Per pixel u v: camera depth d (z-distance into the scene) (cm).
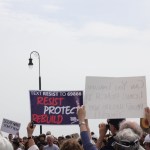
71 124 782
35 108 807
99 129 542
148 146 445
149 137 445
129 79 553
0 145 304
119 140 357
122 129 398
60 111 791
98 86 553
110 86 553
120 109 550
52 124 788
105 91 552
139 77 551
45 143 1256
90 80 552
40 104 808
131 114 550
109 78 553
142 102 550
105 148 493
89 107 550
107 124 542
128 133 359
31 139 593
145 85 550
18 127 1173
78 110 428
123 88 553
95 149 390
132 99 551
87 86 552
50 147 1155
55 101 798
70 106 779
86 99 551
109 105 552
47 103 805
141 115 554
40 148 1216
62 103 787
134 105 550
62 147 368
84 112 427
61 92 781
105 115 550
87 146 392
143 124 458
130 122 400
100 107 550
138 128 401
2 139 309
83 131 408
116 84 553
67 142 369
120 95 552
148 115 450
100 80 553
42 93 800
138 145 358
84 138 399
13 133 1176
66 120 783
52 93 795
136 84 552
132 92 552
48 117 799
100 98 552
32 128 596
